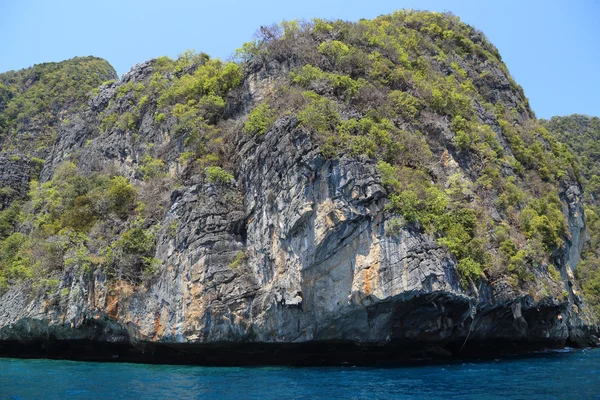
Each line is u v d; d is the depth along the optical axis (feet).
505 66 186.39
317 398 73.97
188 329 106.42
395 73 133.69
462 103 136.87
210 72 149.07
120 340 121.60
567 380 85.97
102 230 132.57
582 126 310.04
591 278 185.88
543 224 120.98
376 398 73.41
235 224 116.37
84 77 253.03
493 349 124.47
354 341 105.40
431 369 97.91
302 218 101.19
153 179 138.41
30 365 117.29
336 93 123.13
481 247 102.37
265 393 78.18
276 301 102.99
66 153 190.49
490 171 123.75
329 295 101.14
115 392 81.97
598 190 259.19
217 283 106.83
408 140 113.80
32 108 237.45
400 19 175.42
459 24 183.42
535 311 115.65
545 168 148.15
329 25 145.28
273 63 138.00
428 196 103.45
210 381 89.25
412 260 94.32
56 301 126.72
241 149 124.36
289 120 110.32
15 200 189.47
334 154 101.40
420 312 101.14
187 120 136.98
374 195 98.32
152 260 118.01
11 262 152.35
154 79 170.81
